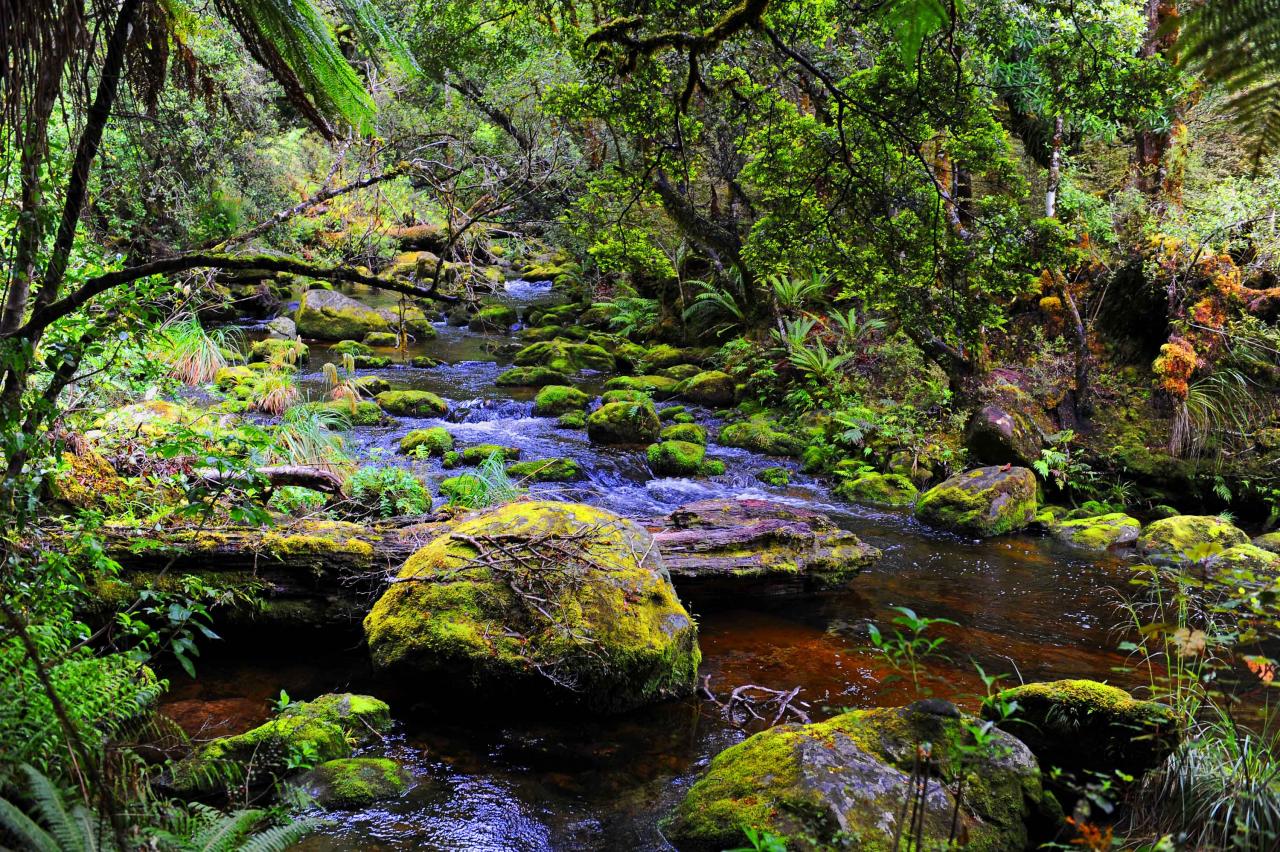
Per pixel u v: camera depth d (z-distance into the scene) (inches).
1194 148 341.7
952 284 158.2
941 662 195.9
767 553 228.5
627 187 217.6
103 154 155.6
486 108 472.1
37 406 105.2
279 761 137.8
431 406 419.8
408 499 254.1
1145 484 352.2
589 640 164.9
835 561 235.0
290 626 186.9
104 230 202.5
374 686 173.6
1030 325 401.7
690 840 121.9
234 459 128.2
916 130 150.3
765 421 416.2
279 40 72.2
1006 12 201.0
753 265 183.5
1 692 100.2
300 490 221.9
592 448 374.0
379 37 71.4
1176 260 367.6
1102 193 433.4
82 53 90.3
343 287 706.2
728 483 351.3
